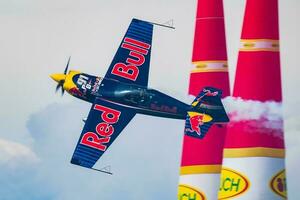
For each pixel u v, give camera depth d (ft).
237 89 248.52
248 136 247.09
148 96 330.75
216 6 293.64
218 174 293.02
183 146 300.81
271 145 245.86
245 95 245.86
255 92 244.83
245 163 246.47
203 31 297.33
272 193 243.60
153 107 329.52
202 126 298.76
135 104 331.77
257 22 249.34
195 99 303.89
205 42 297.94
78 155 329.31
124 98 333.21
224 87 299.58
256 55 246.68
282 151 246.88
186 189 296.10
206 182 292.40
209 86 300.20
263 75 244.83
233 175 249.14
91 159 329.52
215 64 298.97
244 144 247.29
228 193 247.09
